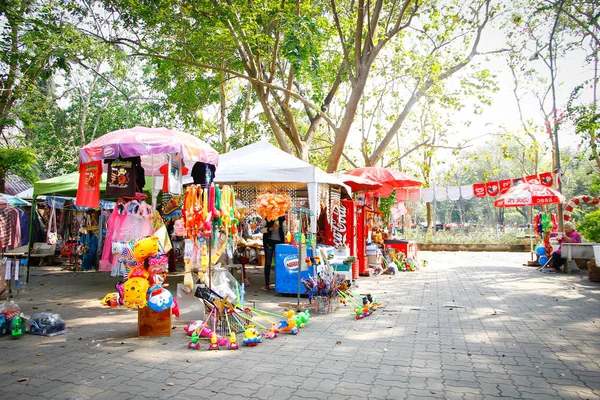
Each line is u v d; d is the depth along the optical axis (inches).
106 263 291.9
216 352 189.0
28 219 557.9
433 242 994.7
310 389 145.7
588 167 1576.0
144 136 248.8
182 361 175.9
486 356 184.5
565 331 229.3
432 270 542.9
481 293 357.4
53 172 1075.3
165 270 216.7
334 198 423.2
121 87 1043.9
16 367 166.7
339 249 399.9
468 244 959.6
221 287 243.6
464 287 391.2
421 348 196.4
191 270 254.7
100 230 504.7
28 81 538.0
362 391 144.1
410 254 563.5
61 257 590.6
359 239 478.6
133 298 206.4
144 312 215.0
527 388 148.1
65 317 256.2
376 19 541.0
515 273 503.2
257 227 454.6
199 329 209.6
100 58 608.4
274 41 549.0
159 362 174.4
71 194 482.3
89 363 172.4
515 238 963.3
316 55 501.0
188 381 152.9
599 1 534.0
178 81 605.3
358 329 233.3
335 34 592.1
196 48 559.2
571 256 496.1
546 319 258.5
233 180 339.6
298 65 477.1
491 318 261.1
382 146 679.7
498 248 941.8
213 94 665.6
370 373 162.2
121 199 289.4
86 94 1056.8
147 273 212.8
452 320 255.6
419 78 664.4
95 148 247.1
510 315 269.9
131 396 139.0
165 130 260.5
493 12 644.1
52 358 178.2
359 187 491.8
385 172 522.6
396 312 279.4
